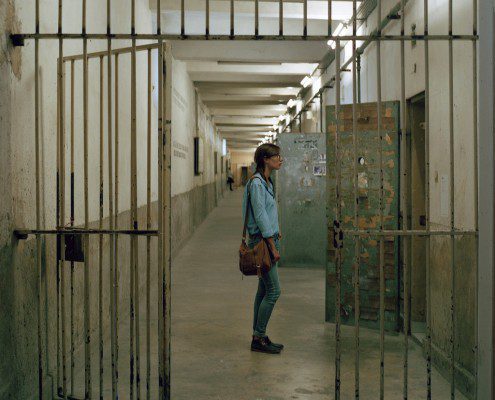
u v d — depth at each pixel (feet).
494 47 7.55
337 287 10.61
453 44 13.05
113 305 10.75
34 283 11.12
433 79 14.78
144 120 24.00
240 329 17.34
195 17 31.04
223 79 45.14
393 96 19.11
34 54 10.98
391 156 16.84
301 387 12.46
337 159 10.71
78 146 13.94
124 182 19.33
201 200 56.39
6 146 9.74
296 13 26.78
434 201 14.66
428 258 10.52
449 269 13.30
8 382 9.75
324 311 19.70
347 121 17.34
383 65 20.58
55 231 10.55
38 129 10.48
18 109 10.33
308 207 28.58
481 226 8.04
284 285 24.31
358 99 25.17
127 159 19.89
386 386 12.55
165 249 10.65
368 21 23.38
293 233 28.66
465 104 12.29
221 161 110.32
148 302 10.69
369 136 16.99
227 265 30.50
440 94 14.17
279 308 20.13
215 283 25.20
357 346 10.44
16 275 10.20
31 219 11.02
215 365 13.93
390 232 10.57
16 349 10.16
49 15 12.05
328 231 17.90
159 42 10.52
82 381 12.78
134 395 11.98
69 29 13.42
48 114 12.00
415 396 11.99
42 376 10.60
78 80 13.98
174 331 17.11
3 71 9.62
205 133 63.72
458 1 12.75
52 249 12.14
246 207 14.69
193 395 11.96
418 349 15.29
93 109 15.49
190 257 33.60
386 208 16.88
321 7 26.32
